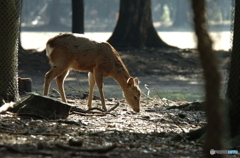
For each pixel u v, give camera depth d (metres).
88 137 9.98
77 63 14.06
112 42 36.56
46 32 80.25
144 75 29.80
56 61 13.88
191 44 50.72
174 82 26.97
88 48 14.01
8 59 13.72
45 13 102.81
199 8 6.48
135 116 13.65
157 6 112.25
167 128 12.05
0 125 10.70
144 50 35.31
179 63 32.62
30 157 7.41
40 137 9.62
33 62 31.45
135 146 9.11
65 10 103.12
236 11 11.10
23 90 17.41
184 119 13.48
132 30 36.66
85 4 107.50
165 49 36.41
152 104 16.92
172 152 8.85
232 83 11.12
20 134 9.80
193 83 26.56
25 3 101.44
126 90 14.48
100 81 14.20
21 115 12.00
